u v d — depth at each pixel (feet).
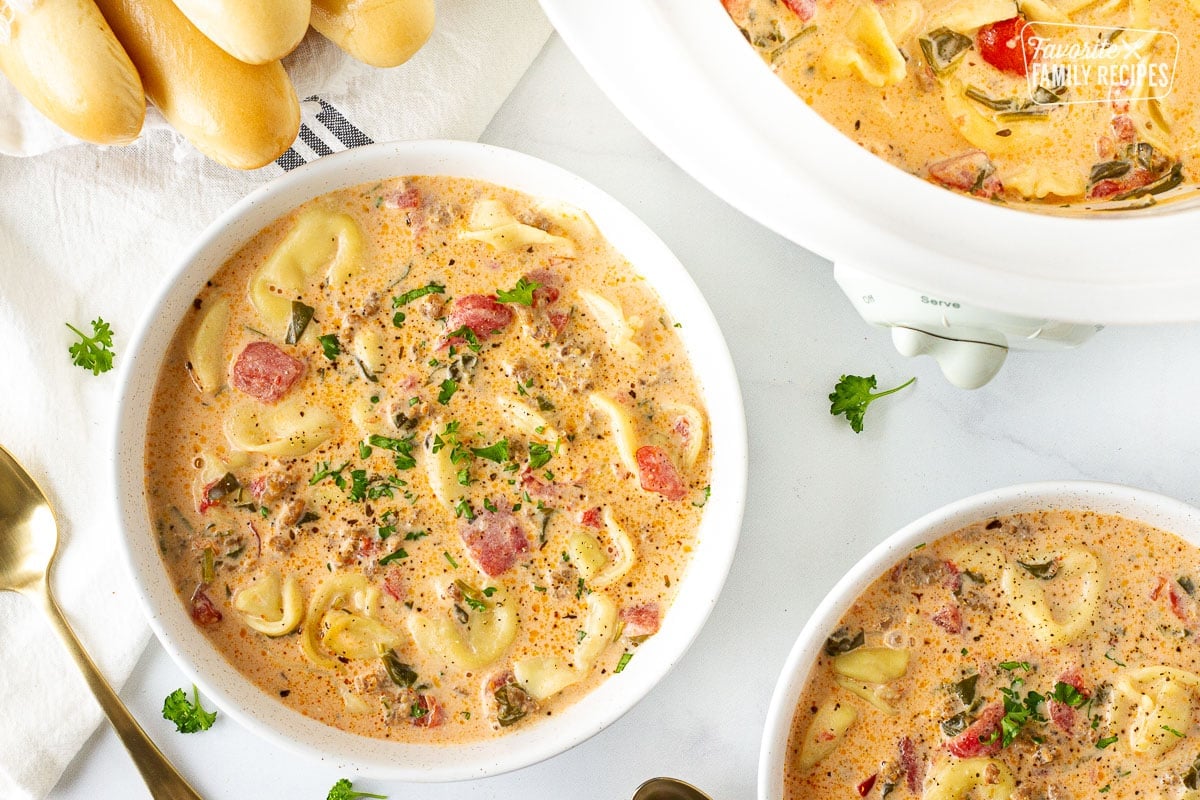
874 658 1.68
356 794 1.76
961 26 1.44
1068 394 1.75
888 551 1.64
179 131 1.55
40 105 1.51
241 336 1.68
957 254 1.42
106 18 1.51
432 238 1.68
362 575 1.68
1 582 1.74
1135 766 1.68
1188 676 1.66
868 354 1.76
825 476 1.76
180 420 1.68
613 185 1.77
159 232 1.75
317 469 1.68
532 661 1.68
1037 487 1.64
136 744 1.73
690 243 1.77
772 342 1.76
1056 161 1.45
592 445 1.69
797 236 1.43
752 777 1.76
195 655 1.66
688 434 1.68
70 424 1.76
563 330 1.68
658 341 1.69
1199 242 1.42
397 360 1.68
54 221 1.75
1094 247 1.43
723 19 1.45
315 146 1.74
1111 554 1.67
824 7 1.44
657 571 1.69
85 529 1.76
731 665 1.76
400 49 1.56
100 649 1.75
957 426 1.75
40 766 1.74
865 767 1.69
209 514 1.68
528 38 1.74
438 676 1.68
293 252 1.67
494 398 1.68
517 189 1.67
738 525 1.64
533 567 1.68
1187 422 1.74
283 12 1.46
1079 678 1.68
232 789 1.75
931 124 1.45
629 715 1.76
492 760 1.65
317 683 1.68
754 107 1.44
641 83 1.43
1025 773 1.69
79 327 1.76
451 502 1.68
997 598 1.68
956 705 1.68
